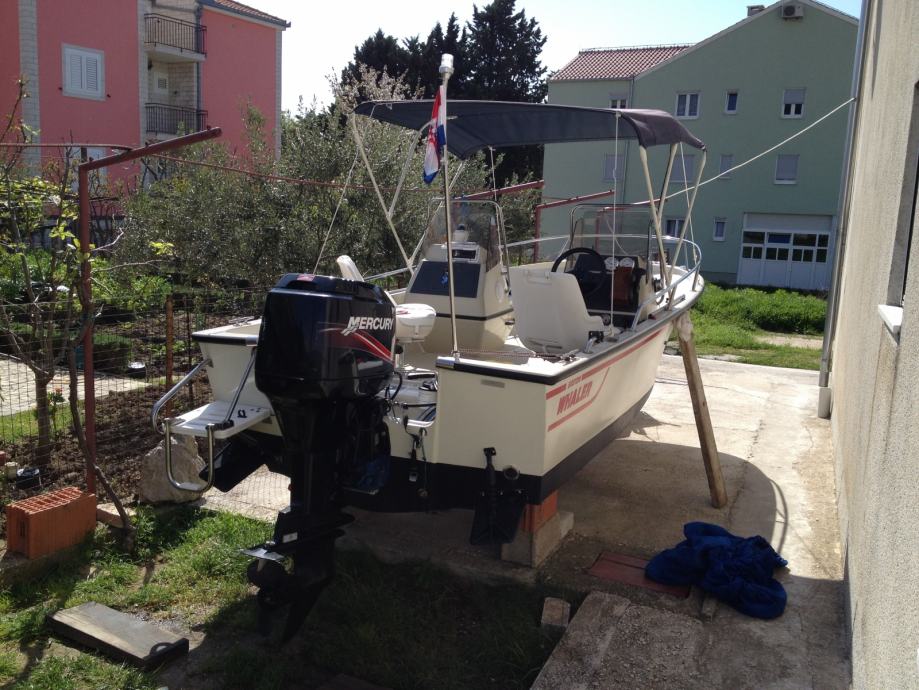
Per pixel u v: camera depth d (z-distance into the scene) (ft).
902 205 11.60
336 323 10.73
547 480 12.66
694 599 12.96
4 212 16.25
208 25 74.69
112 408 21.61
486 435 12.12
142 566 13.85
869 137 19.47
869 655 8.56
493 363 11.98
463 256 16.66
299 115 32.71
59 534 13.60
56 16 62.69
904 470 7.64
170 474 12.32
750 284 93.66
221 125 77.41
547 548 14.48
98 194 38.32
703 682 10.62
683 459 20.56
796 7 86.43
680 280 18.21
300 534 11.22
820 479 19.29
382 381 11.70
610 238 19.86
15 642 11.51
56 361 16.34
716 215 93.91
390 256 31.40
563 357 13.14
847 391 17.81
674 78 93.81
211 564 13.70
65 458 17.80
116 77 67.56
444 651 11.66
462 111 15.85
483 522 12.20
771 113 90.02
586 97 98.73
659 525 16.20
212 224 30.63
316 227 30.32
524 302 15.56
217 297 29.12
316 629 12.13
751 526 16.34
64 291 16.88
